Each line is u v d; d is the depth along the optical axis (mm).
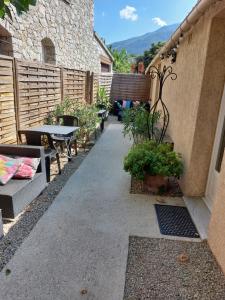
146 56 20688
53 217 2781
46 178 3576
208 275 2021
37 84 4633
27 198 2879
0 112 3600
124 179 3938
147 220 2797
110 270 2035
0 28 4641
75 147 5234
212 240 2297
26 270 2006
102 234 2506
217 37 2805
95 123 6383
